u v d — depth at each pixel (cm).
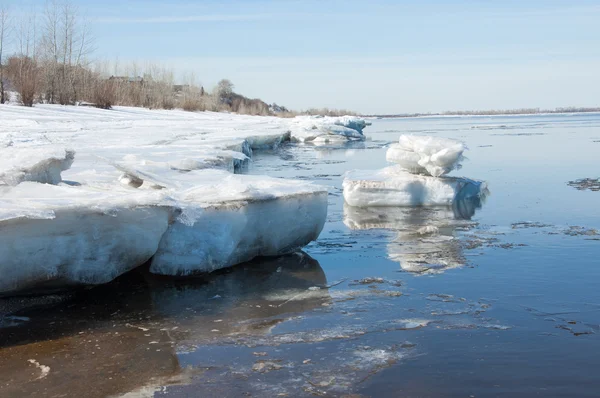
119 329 573
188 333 565
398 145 1343
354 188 1268
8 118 2703
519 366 493
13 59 4072
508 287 714
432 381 466
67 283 639
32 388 452
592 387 456
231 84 9469
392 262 834
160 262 728
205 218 736
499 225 1079
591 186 1530
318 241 962
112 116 3612
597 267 796
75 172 1090
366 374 479
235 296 676
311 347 534
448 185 1276
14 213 556
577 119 9019
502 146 2984
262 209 799
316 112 10088
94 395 443
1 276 577
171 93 6019
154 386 459
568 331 572
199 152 1568
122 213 642
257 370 487
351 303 657
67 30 4244
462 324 591
